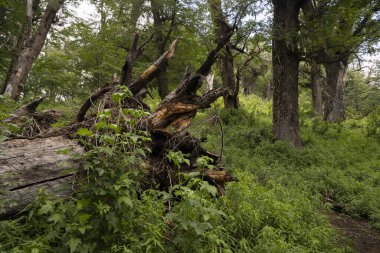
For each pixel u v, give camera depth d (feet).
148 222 12.06
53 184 12.77
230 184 18.12
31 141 13.93
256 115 63.46
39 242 9.65
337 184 29.35
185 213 11.36
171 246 12.03
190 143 17.04
